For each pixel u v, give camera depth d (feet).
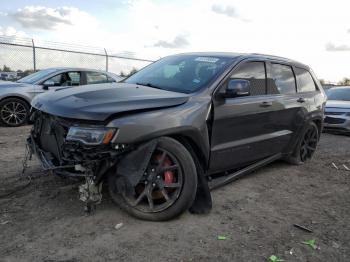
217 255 11.05
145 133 12.08
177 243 11.57
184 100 13.67
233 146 15.67
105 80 37.50
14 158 19.94
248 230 12.76
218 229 12.67
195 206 13.70
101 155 11.72
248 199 15.70
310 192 17.24
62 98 13.17
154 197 12.99
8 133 28.58
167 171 12.84
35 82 33.78
